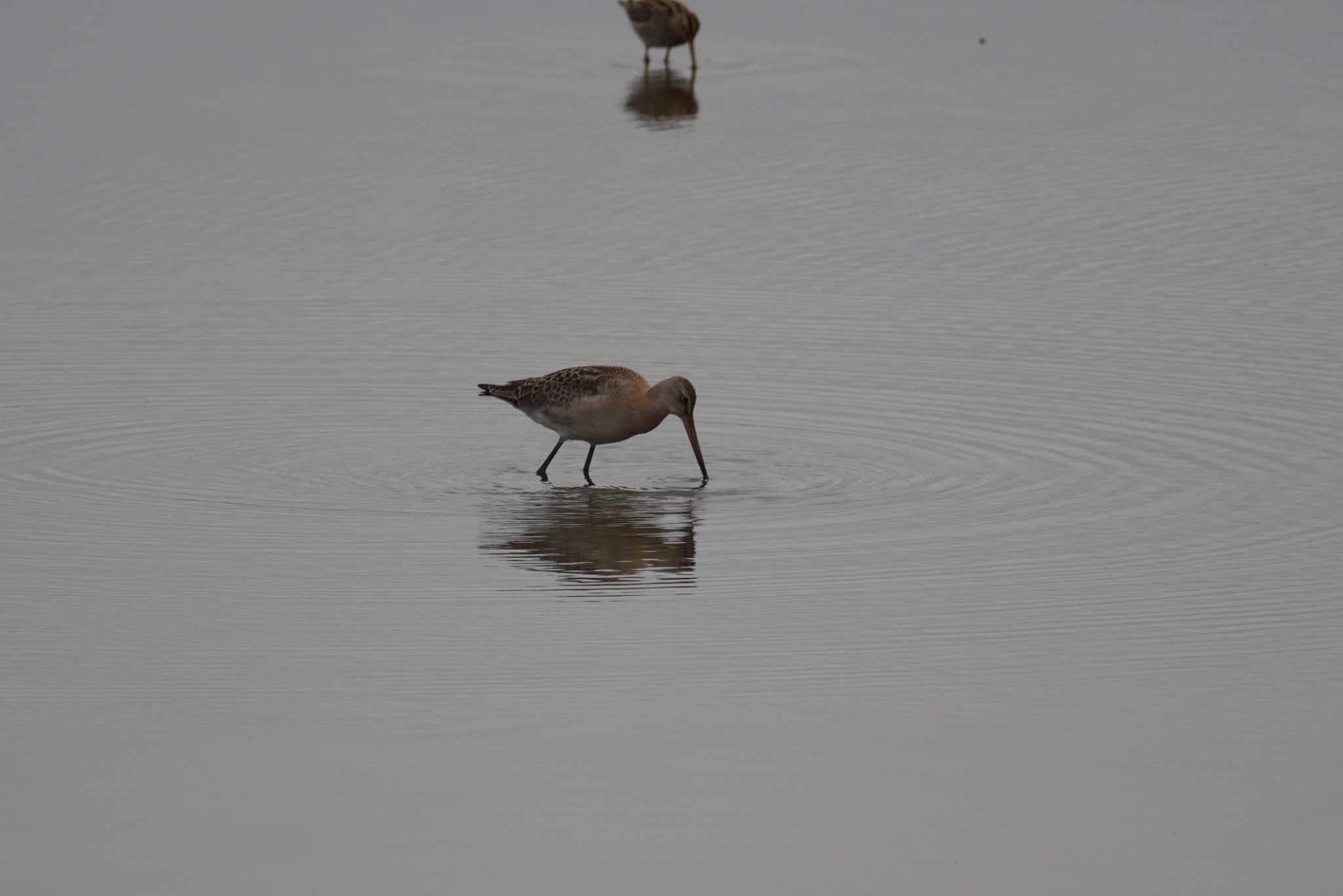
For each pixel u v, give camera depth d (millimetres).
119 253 25312
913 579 14945
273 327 22344
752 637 13742
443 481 17688
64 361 21109
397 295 23547
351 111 32656
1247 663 13234
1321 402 19562
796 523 16406
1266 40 37969
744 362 21109
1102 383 20297
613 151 30219
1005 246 25594
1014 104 33281
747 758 11836
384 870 10570
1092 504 16766
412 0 42000
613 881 10477
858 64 36469
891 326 22344
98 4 40656
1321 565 15164
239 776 11547
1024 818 11125
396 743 11992
